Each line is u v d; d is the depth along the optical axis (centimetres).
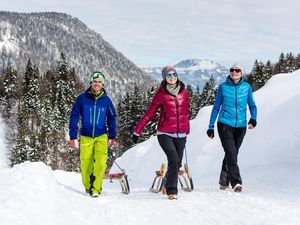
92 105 612
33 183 463
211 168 1282
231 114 643
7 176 491
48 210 393
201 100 8200
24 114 8200
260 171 914
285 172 838
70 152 6412
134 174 1638
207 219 433
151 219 433
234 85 646
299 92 1391
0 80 10044
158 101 583
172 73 574
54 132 7344
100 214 446
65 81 8475
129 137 6519
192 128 1709
